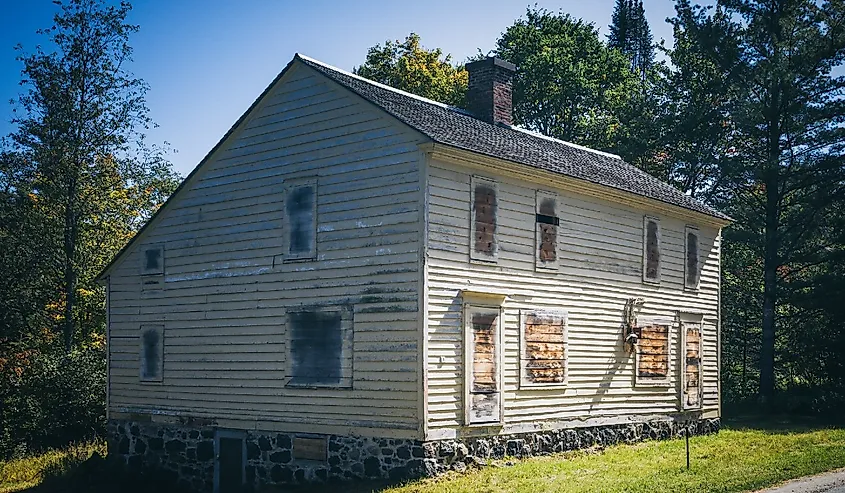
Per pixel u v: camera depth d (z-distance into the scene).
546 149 22.84
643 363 22.81
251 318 19.83
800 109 32.12
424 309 16.67
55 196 33.06
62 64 33.03
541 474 16.56
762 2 33.38
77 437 30.16
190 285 21.33
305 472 18.28
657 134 38.66
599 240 21.53
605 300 21.53
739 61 33.69
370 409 17.33
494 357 18.17
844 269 33.44
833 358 32.47
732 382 38.44
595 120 44.38
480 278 18.00
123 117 34.00
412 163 17.20
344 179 18.38
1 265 33.16
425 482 15.91
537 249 19.56
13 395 31.89
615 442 21.48
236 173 20.58
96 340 39.31
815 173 32.19
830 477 16.19
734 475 16.08
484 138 19.78
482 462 17.47
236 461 19.84
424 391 16.53
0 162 33.19
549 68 44.09
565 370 20.08
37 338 35.31
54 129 32.94
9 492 21.91
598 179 21.53
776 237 32.78
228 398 20.11
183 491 20.70
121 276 23.14
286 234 19.33
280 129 19.78
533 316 19.27
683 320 24.61
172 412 21.42
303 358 18.66
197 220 21.34
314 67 19.09
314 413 18.31
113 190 37.28
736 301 39.25
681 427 24.19
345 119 18.53
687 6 34.94
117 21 33.59
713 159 37.22
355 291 17.86
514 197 19.08
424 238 16.83
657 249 23.73
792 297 32.50
